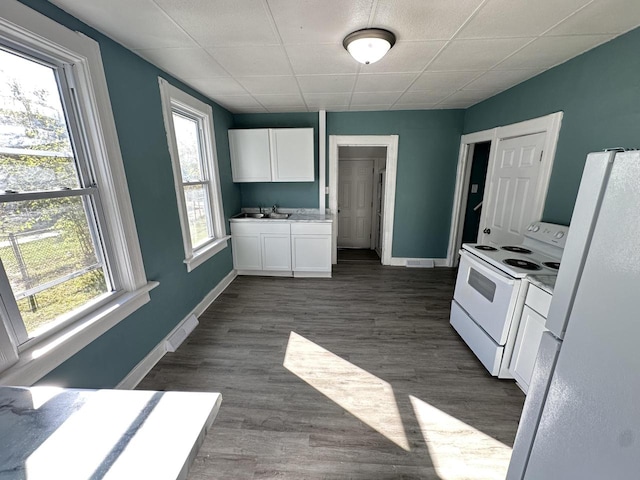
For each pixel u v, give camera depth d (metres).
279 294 3.33
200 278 2.89
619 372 0.60
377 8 1.41
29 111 1.29
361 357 2.17
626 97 1.67
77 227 1.53
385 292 3.38
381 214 4.71
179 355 2.19
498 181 2.98
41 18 1.24
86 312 1.55
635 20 1.52
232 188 3.89
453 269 4.23
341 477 1.30
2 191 1.19
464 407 1.69
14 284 1.21
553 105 2.22
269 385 1.88
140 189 1.97
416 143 3.94
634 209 0.56
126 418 0.67
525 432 0.90
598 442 0.65
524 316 1.75
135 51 1.87
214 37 1.69
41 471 0.55
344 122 3.92
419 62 2.12
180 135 2.71
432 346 2.30
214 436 1.50
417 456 1.40
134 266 1.86
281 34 1.66
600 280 0.65
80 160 1.53
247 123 3.96
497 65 2.18
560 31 1.65
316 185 4.19
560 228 2.05
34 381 1.21
